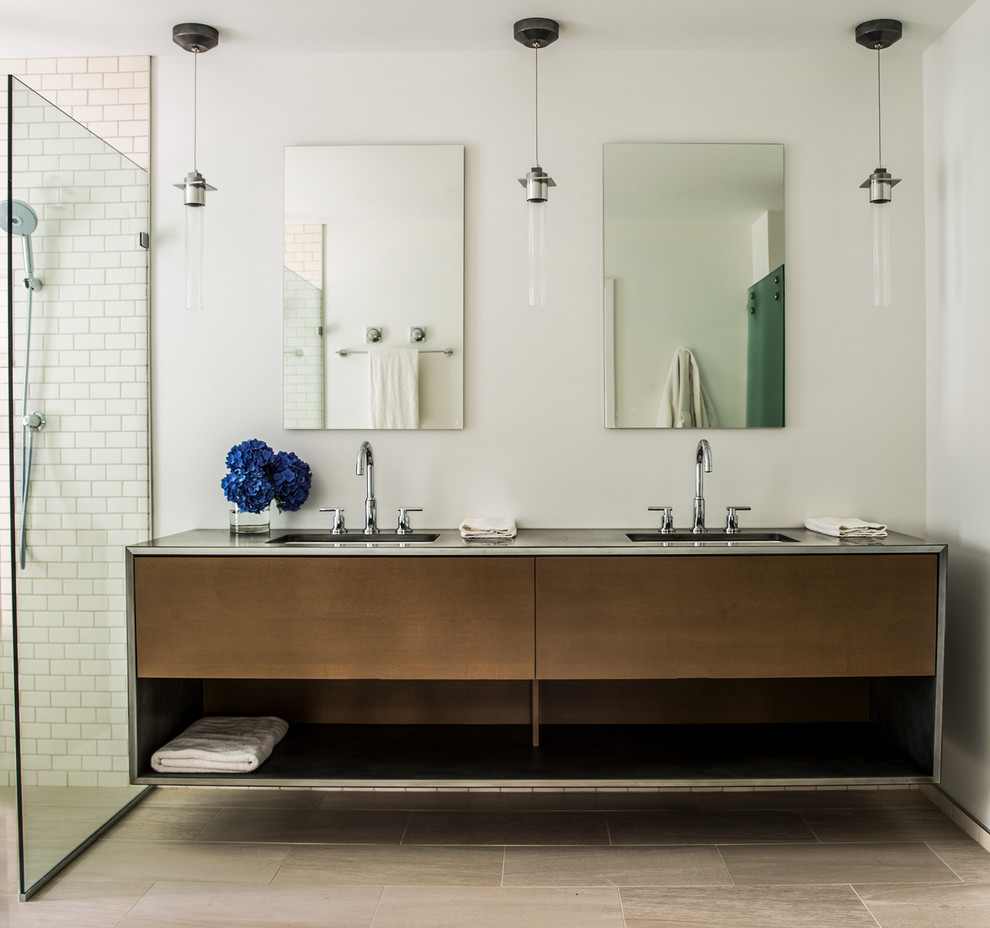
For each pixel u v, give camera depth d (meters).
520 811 2.75
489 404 2.92
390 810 2.77
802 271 2.90
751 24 2.68
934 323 2.83
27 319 2.28
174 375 2.95
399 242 2.90
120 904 2.22
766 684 2.88
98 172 2.62
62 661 2.43
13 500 2.22
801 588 2.42
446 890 2.27
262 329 2.94
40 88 2.94
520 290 2.91
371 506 2.81
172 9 2.58
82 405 2.54
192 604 2.45
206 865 2.42
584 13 2.61
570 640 2.43
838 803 2.80
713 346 2.89
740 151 2.88
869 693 2.87
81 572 2.54
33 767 2.29
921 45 2.81
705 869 2.37
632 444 2.91
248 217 2.93
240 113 2.93
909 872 2.35
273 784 2.41
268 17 2.63
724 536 2.79
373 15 2.62
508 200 2.90
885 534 2.60
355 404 2.92
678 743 2.69
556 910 2.17
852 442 2.90
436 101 2.90
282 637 2.44
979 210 2.53
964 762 2.63
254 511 2.71
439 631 2.43
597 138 2.90
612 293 2.89
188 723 2.82
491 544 2.49
